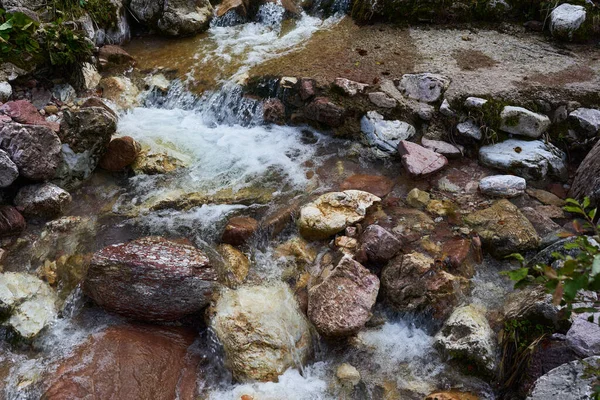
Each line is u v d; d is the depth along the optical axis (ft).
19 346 8.73
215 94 12.25
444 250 9.46
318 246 9.82
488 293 9.16
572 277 5.99
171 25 13.71
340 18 14.23
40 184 10.26
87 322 9.01
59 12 12.26
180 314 8.92
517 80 11.72
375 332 8.92
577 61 12.29
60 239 9.90
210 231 10.04
